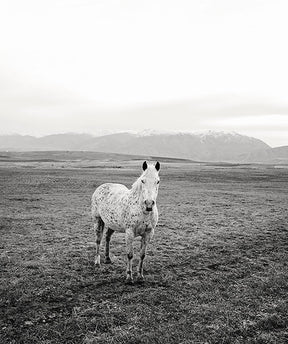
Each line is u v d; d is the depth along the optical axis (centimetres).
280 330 581
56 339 528
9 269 858
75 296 699
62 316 609
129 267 796
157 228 1441
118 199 855
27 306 644
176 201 2361
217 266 942
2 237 1205
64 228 1391
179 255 1033
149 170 789
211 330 569
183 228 1454
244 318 617
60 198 2348
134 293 715
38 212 1769
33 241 1164
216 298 705
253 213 1909
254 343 533
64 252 1032
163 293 717
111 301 675
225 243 1206
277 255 1066
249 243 1223
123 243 1172
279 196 2792
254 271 902
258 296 724
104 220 902
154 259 987
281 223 1628
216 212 1917
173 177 5006
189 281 807
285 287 782
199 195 2759
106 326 574
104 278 810
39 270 855
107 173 5269
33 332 547
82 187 3119
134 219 786
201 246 1155
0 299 668
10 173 4709
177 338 538
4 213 1703
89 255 1011
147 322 587
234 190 3288
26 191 2702
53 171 5578
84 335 543
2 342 515
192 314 625
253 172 6694
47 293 708
